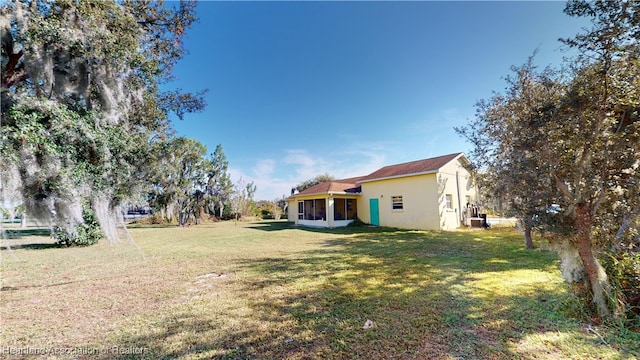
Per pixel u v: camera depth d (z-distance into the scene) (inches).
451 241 405.7
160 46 278.5
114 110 167.9
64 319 149.4
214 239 505.0
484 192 293.0
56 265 287.0
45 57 137.6
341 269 249.3
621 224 126.9
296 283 209.2
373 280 211.2
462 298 165.9
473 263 257.8
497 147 265.3
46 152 133.9
